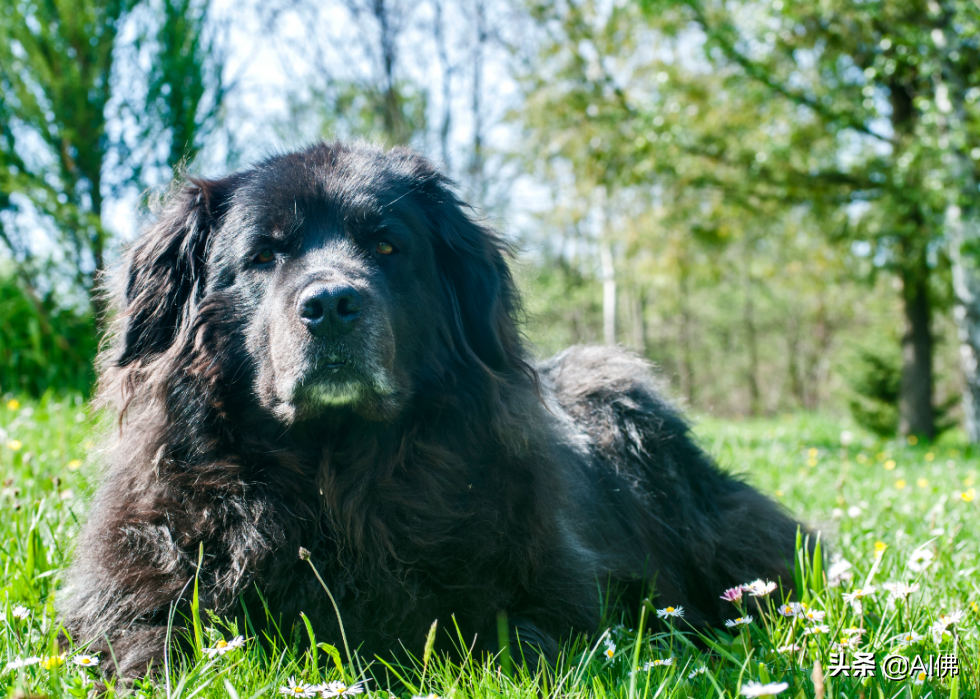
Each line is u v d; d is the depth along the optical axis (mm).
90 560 2670
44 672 2166
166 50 9984
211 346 2832
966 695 2146
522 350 3352
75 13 9367
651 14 14352
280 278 2768
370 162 3162
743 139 14836
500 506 2811
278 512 2678
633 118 15305
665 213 16312
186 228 3078
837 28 14336
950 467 8000
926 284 16547
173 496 2674
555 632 2746
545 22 17016
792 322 41375
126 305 3113
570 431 3709
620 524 3664
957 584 3289
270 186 2961
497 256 3398
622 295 36031
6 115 9516
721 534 3848
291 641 2523
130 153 10070
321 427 2758
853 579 3244
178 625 2484
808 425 15984
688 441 4176
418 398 2910
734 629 3346
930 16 13086
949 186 12641
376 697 2172
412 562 2689
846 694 2113
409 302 2930
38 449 5125
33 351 9383
